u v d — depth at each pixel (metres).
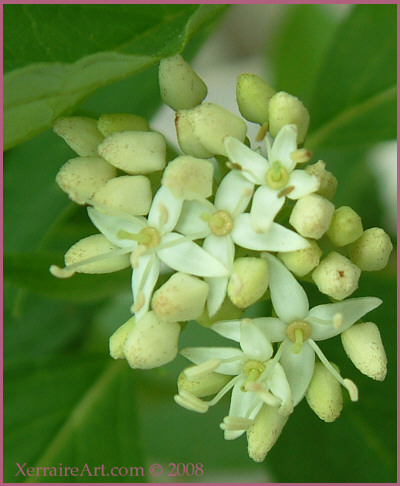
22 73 0.08
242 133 0.09
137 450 0.10
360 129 0.10
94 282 0.09
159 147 0.09
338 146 0.10
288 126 0.08
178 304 0.08
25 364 0.10
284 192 0.08
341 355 0.10
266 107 0.09
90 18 0.08
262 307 0.10
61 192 0.10
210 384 0.09
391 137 0.10
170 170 0.08
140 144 0.09
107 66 0.08
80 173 0.09
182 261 0.08
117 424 0.10
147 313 0.08
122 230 0.08
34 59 0.08
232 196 0.08
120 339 0.09
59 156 0.10
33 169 0.10
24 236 0.10
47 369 0.10
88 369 0.10
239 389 0.09
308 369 0.09
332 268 0.08
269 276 0.08
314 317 0.09
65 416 0.10
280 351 0.08
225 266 0.08
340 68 0.10
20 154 0.10
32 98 0.08
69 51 0.08
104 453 0.10
